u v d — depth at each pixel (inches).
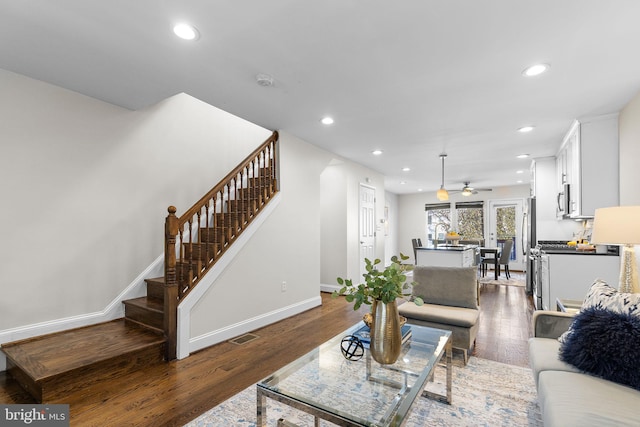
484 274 313.6
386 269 72.7
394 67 97.7
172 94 117.8
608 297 73.8
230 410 81.4
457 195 393.4
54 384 84.4
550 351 76.7
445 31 79.7
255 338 135.1
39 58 92.5
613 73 100.7
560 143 180.7
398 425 51.8
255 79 105.7
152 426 74.5
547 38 82.2
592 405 52.9
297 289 175.8
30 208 107.0
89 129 121.5
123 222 131.9
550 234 213.3
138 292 135.3
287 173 168.7
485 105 127.2
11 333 102.6
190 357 114.3
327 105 128.1
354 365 73.4
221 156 177.5
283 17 74.2
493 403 84.3
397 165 247.0
